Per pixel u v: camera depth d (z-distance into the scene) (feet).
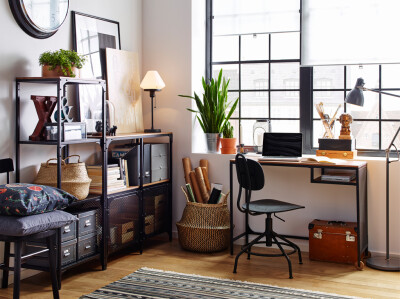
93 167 12.50
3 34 10.96
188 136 15.60
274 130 15.87
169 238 15.55
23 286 11.24
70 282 11.53
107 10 14.44
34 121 11.85
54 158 11.94
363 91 14.60
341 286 11.21
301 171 14.34
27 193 9.41
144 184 14.14
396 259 13.01
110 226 12.96
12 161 10.84
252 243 12.66
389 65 14.38
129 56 15.19
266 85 15.94
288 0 15.17
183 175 15.71
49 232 9.91
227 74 16.38
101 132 12.47
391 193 13.30
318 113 14.29
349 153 13.74
